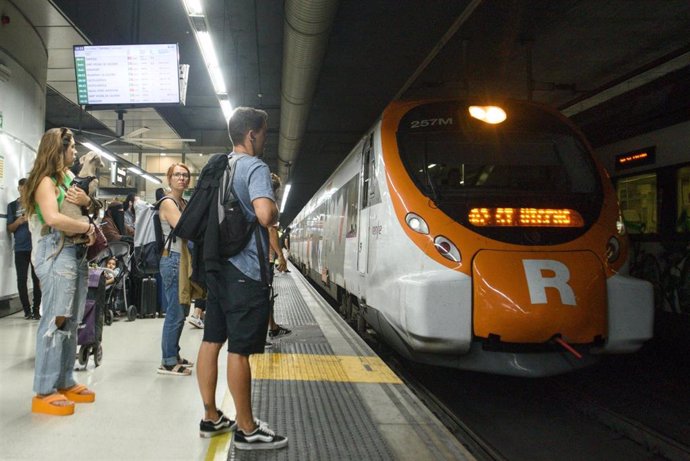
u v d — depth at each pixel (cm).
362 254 675
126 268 731
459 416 487
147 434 321
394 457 297
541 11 945
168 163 2319
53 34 891
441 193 507
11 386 410
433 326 444
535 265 453
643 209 796
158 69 869
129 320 711
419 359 494
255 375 462
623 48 1110
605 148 884
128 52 864
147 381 436
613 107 833
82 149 1694
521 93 1434
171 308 457
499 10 962
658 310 766
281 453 299
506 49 1134
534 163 546
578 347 459
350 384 440
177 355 463
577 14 951
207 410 320
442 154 542
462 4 1022
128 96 868
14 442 304
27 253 713
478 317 445
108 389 412
